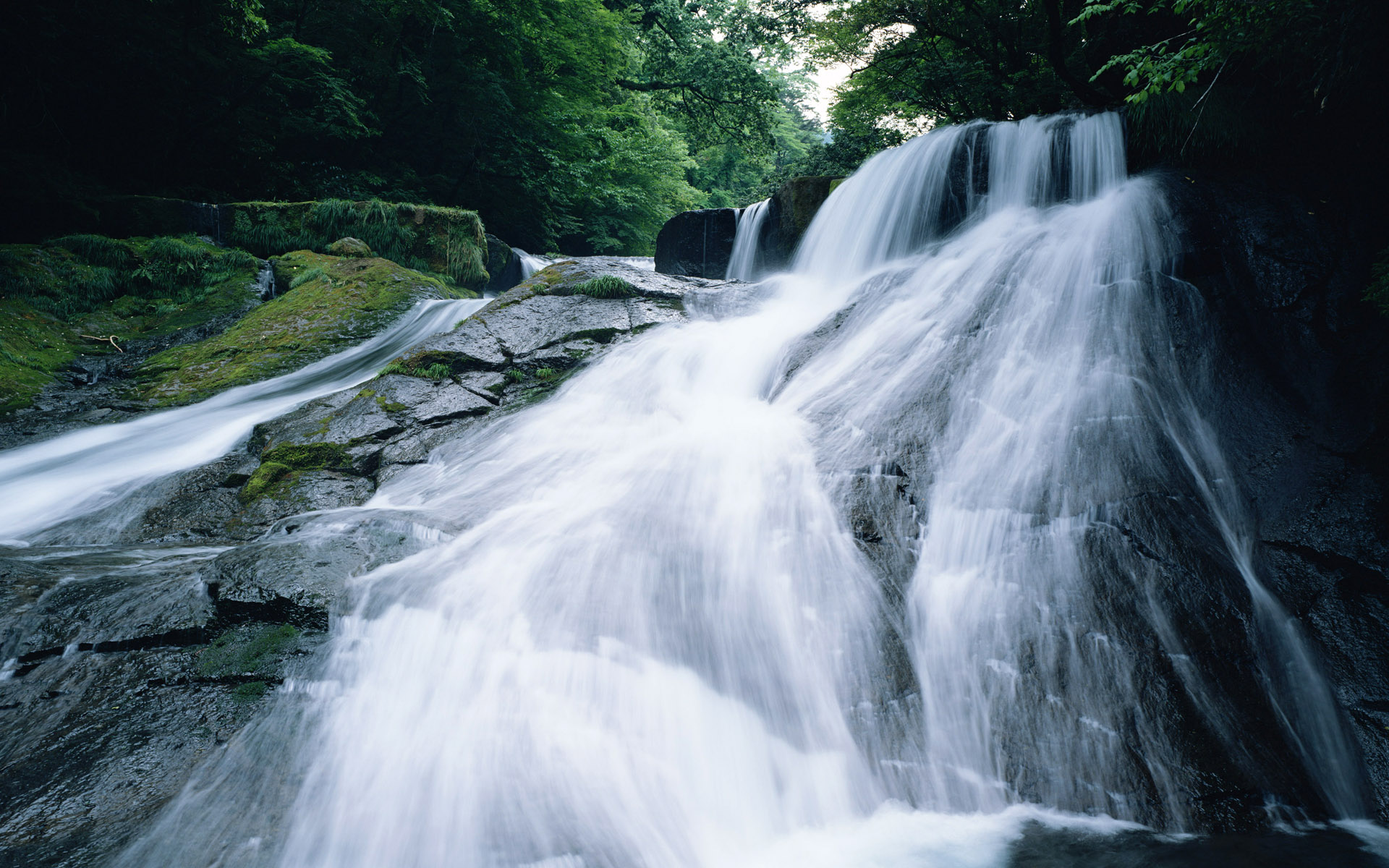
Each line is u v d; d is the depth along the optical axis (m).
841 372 6.58
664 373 7.54
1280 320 5.72
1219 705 3.58
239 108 18.41
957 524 4.64
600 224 29.94
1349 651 3.82
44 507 6.24
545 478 5.69
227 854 2.80
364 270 13.22
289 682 3.64
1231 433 5.05
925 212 9.43
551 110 25.53
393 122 23.17
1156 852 3.01
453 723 3.46
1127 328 5.84
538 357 8.02
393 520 4.96
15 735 3.27
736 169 46.22
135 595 4.11
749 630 4.02
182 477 6.48
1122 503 4.45
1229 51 5.86
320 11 20.34
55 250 11.94
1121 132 7.96
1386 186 6.14
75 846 2.77
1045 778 3.39
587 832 3.03
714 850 3.12
